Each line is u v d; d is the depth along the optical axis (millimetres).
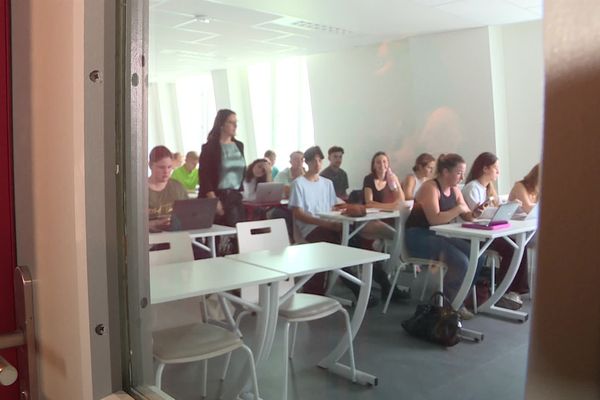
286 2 3359
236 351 1776
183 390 1404
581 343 216
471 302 2184
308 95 5285
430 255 2482
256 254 2297
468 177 2406
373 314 2453
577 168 216
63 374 665
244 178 3311
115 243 612
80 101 579
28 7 678
